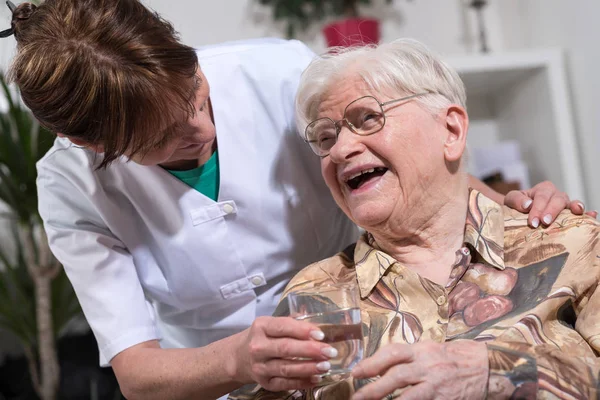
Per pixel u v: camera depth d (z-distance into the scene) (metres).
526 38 3.11
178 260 1.51
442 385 1.01
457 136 1.32
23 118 2.46
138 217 1.52
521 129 2.91
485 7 3.15
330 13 3.01
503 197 1.50
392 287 1.30
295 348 1.00
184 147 1.25
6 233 2.99
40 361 2.88
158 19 1.15
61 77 1.07
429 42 3.13
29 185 2.51
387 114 1.28
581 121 2.67
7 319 2.67
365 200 1.29
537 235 1.28
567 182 2.57
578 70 2.63
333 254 1.65
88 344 2.90
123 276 1.48
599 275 1.21
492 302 1.23
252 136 1.51
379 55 1.32
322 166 1.37
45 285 2.61
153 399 1.31
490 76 2.74
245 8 3.10
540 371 1.03
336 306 1.03
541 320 1.17
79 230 1.49
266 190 1.51
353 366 1.04
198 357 1.22
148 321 1.47
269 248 1.54
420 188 1.29
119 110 1.07
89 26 1.08
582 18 2.51
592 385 1.04
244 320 1.58
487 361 1.04
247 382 1.17
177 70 1.09
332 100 1.32
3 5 2.82
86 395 2.82
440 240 1.33
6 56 2.76
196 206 1.49
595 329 1.16
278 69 1.54
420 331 1.24
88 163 1.44
